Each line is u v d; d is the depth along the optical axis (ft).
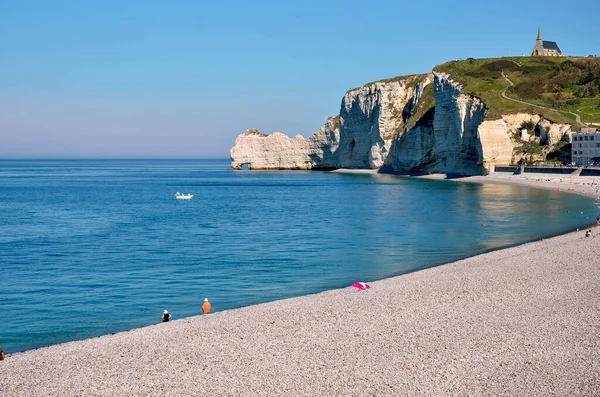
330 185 518.78
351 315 103.50
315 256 173.37
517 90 573.74
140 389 74.69
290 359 83.30
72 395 73.41
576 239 179.42
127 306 123.44
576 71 605.31
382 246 188.14
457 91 575.38
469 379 75.51
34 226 253.65
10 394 73.77
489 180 485.97
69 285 142.20
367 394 71.77
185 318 106.52
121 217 287.48
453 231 216.54
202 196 423.23
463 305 108.47
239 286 138.62
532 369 78.33
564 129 489.67
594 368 78.38
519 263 144.25
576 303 108.37
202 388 74.49
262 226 243.81
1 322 112.78
